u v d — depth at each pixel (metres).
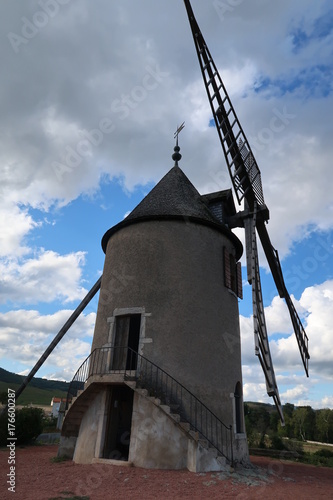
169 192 13.81
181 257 11.70
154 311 10.89
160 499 6.20
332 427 43.56
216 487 7.16
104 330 11.38
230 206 15.44
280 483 8.20
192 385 10.17
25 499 6.07
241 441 10.80
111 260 12.62
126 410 11.19
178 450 8.86
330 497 6.89
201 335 10.93
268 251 15.61
